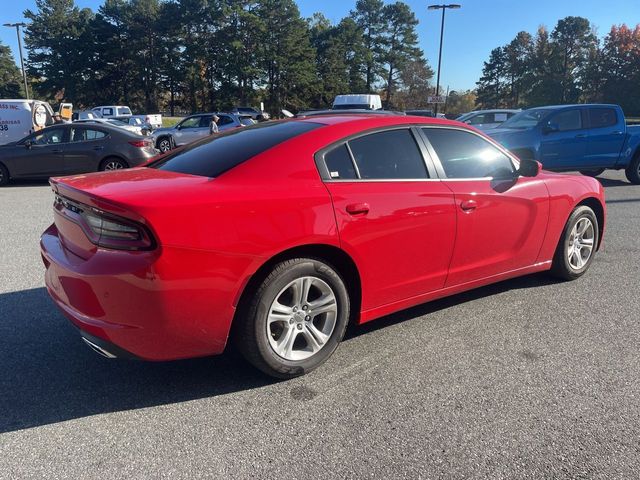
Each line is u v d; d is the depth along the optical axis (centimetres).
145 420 266
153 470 229
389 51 7781
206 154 331
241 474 226
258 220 271
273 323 297
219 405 281
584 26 7700
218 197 266
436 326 382
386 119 348
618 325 385
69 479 223
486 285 429
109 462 234
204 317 263
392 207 321
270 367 292
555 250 455
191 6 6381
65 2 7906
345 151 320
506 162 408
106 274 252
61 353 339
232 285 266
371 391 294
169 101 7838
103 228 259
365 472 228
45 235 337
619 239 647
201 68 6775
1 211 837
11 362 326
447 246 357
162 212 248
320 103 7281
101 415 271
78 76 7194
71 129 1175
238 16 6184
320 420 266
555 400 285
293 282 290
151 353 262
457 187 360
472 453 241
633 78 7331
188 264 253
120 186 278
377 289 329
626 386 299
